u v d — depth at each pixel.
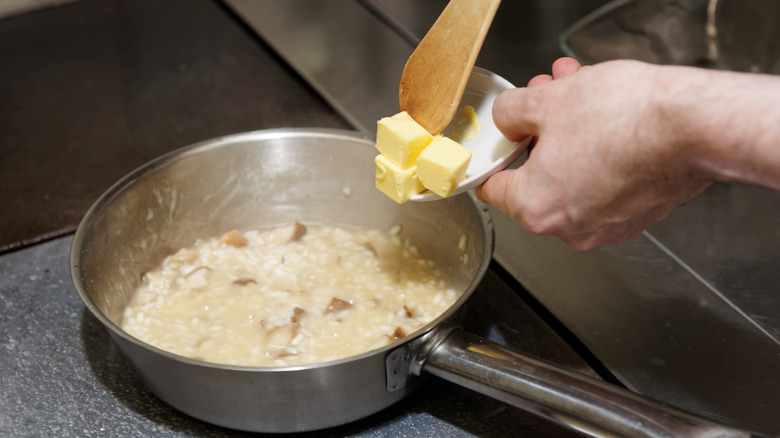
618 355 0.90
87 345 0.93
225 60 1.49
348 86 1.35
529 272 1.02
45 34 1.58
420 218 1.04
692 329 0.93
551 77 0.81
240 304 0.99
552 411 0.69
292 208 1.11
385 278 1.03
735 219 1.10
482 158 0.81
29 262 1.06
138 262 1.01
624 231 0.74
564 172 0.67
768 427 0.81
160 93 1.41
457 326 0.78
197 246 1.08
